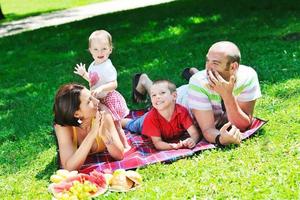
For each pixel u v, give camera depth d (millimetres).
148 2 22516
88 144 5250
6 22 22812
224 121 5840
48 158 6000
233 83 5348
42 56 12867
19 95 9398
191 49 10789
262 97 7055
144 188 4832
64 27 16391
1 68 12172
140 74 7082
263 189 4508
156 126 5715
